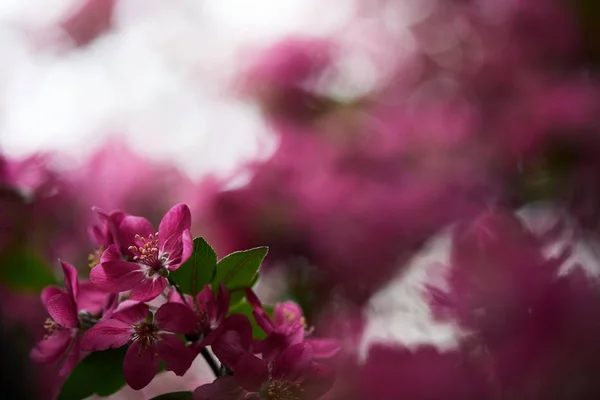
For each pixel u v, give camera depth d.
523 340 0.74
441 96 1.14
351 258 1.00
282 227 1.04
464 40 1.15
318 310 1.01
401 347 0.77
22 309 0.97
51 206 1.02
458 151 1.06
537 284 0.74
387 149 1.08
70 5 1.43
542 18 1.07
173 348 0.67
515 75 1.07
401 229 0.99
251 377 0.67
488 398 0.74
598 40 1.06
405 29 1.22
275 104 1.24
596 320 0.73
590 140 0.97
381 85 1.22
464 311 0.76
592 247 0.84
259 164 1.07
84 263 1.04
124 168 1.18
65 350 0.70
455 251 0.77
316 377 0.67
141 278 0.67
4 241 0.97
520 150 1.01
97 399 0.76
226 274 0.69
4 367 0.95
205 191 1.07
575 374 0.72
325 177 1.06
